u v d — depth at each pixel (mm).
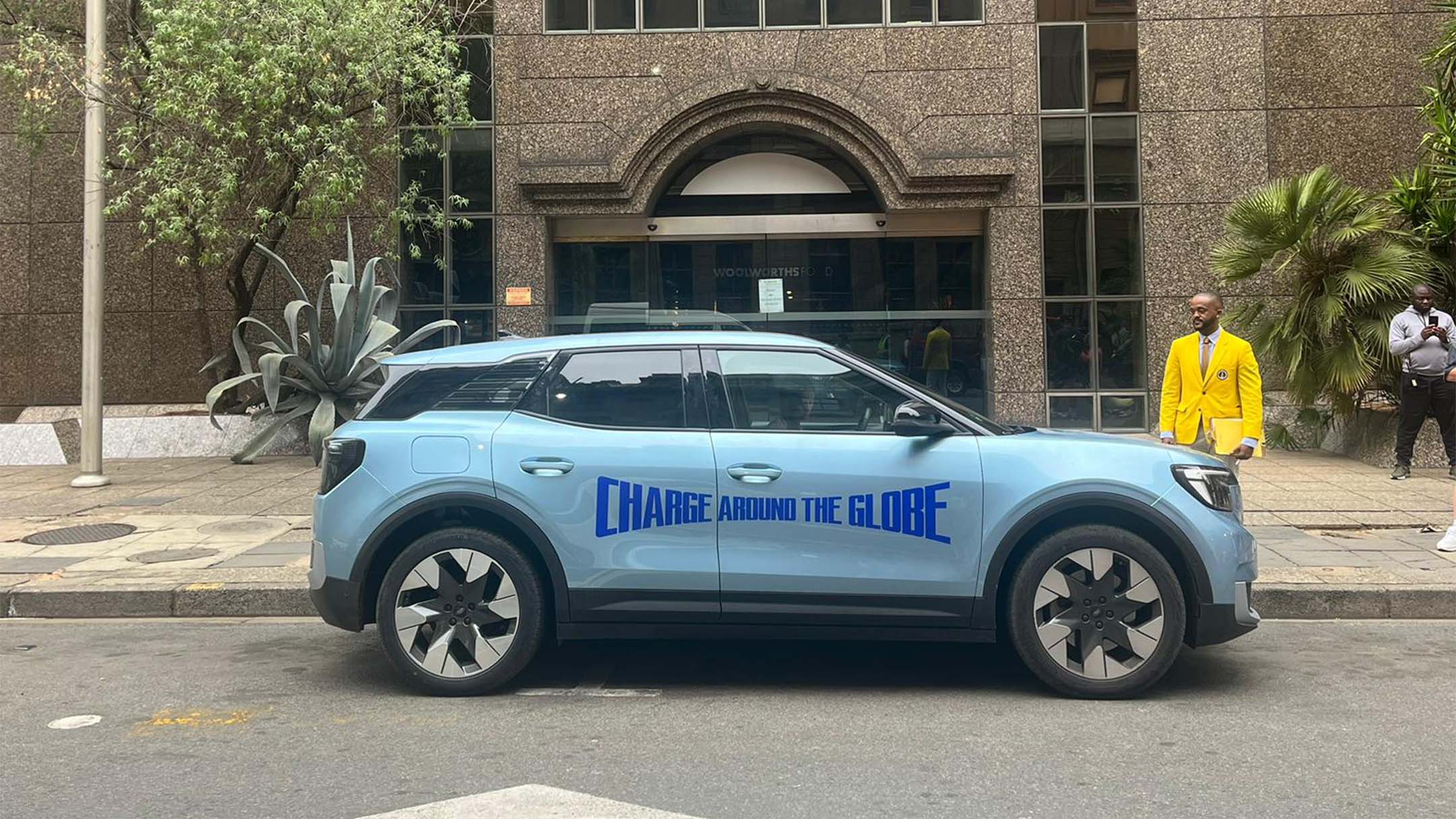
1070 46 15289
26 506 10461
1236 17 15148
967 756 4441
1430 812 3801
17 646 6430
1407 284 11914
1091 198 15234
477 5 15281
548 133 15414
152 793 4066
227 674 5801
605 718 5004
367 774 4262
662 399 5402
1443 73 13258
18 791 4090
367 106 14297
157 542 8766
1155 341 15203
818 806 3893
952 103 15219
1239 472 12031
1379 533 8664
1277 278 14859
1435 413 11289
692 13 15414
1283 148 15195
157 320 15852
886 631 5160
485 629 5305
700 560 5164
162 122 13227
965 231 15758
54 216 15852
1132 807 3869
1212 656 6023
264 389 12547
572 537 5191
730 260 15930
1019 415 15219
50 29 14438
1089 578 5148
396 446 5332
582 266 15953
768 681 5645
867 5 15352
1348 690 5352
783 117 15242
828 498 5141
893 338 15805
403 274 15594
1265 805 3881
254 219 13969
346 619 5336
